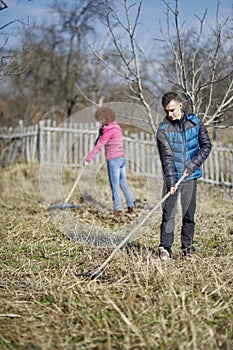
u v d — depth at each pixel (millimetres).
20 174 11328
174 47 7285
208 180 10898
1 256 4996
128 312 3381
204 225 6207
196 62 7562
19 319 3416
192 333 3004
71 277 4242
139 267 4270
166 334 3061
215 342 2938
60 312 3504
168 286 3834
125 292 3861
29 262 4723
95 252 5090
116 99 14578
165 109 4461
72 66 17422
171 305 3438
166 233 4652
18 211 7570
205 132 4562
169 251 4684
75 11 14828
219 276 4074
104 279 4191
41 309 3600
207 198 9234
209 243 5402
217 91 8047
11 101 19453
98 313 3457
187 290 3871
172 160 4539
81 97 17188
